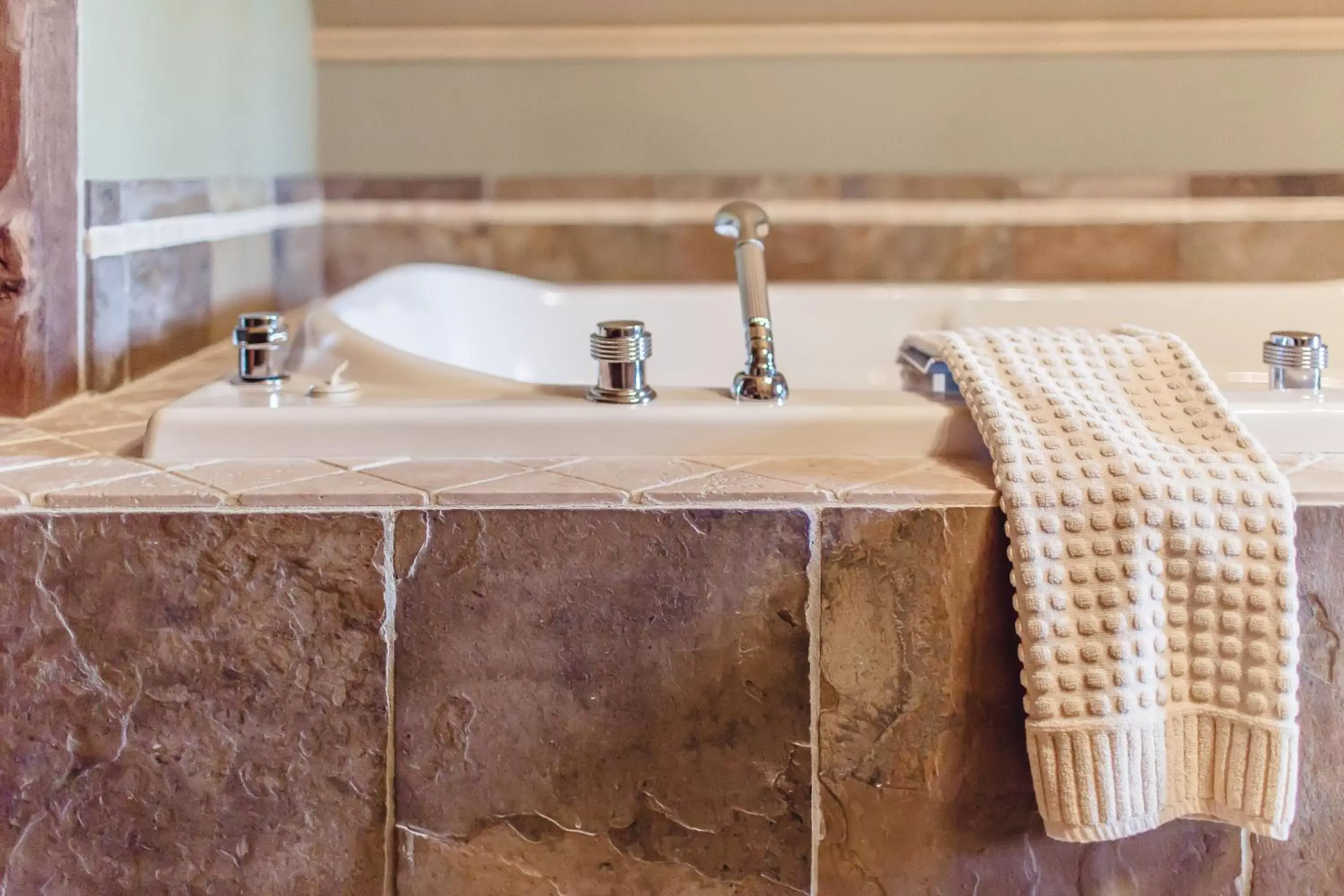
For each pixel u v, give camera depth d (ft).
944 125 5.56
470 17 5.45
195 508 2.17
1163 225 5.53
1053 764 2.10
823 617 2.22
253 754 2.22
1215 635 2.14
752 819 2.26
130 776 2.22
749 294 3.31
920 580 2.22
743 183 5.56
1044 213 5.54
